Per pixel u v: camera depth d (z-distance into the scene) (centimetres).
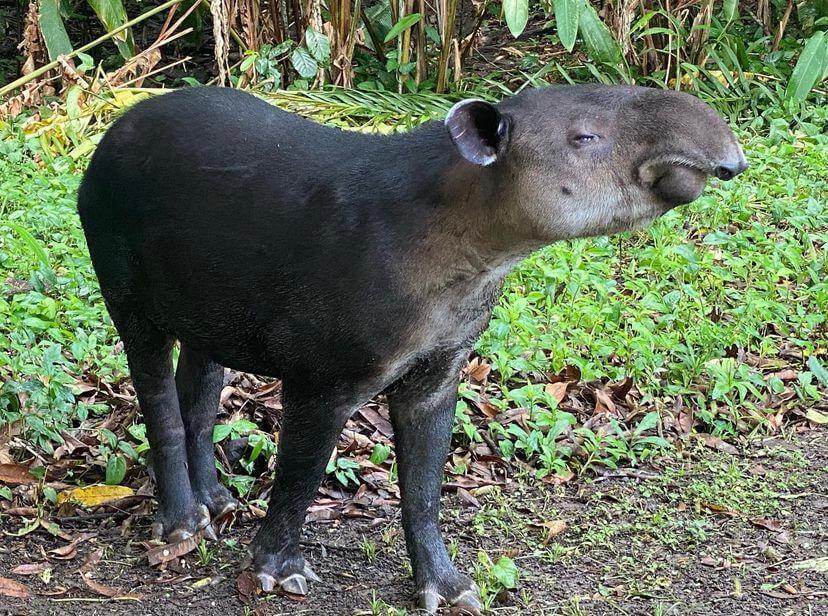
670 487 493
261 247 408
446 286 400
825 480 496
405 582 441
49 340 541
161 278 427
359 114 819
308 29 832
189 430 465
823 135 820
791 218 659
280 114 427
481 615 427
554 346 545
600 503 483
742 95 880
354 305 399
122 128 434
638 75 917
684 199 380
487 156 382
